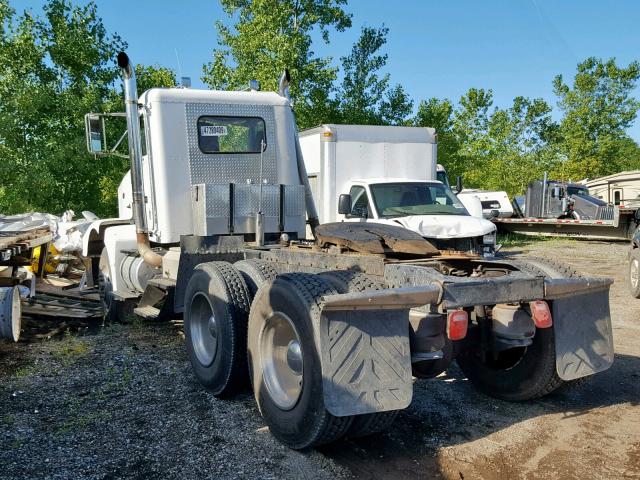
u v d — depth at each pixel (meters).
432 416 4.41
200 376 5.00
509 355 4.72
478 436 4.04
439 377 5.36
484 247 8.88
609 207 19.25
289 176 7.13
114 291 7.65
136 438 4.01
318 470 3.54
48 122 18.38
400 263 4.25
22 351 6.33
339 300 3.40
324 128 11.00
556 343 4.10
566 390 4.54
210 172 6.65
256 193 6.34
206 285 4.89
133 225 8.14
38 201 18.44
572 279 4.12
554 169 39.16
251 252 5.73
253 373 4.20
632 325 7.48
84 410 4.54
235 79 20.36
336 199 11.06
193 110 6.56
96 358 6.04
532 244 19.36
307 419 3.57
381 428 3.75
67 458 3.71
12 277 7.73
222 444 3.91
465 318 3.65
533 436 4.02
